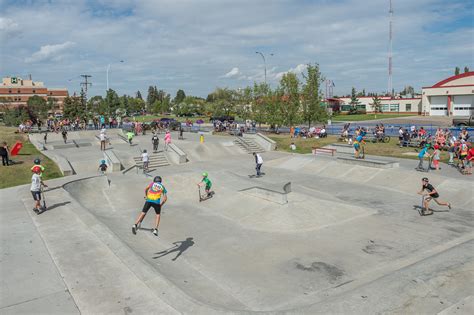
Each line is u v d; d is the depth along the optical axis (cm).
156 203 988
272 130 4334
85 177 1830
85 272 798
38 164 1266
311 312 609
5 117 5934
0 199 1490
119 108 7094
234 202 1525
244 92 4903
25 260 866
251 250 1056
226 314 616
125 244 945
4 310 651
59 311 646
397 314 606
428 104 7088
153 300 676
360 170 2058
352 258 980
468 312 615
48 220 1180
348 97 9494
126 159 2458
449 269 765
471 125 3600
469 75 6438
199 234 1205
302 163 2406
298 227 1236
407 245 1062
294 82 3900
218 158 2817
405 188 1723
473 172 1858
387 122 5600
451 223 1239
